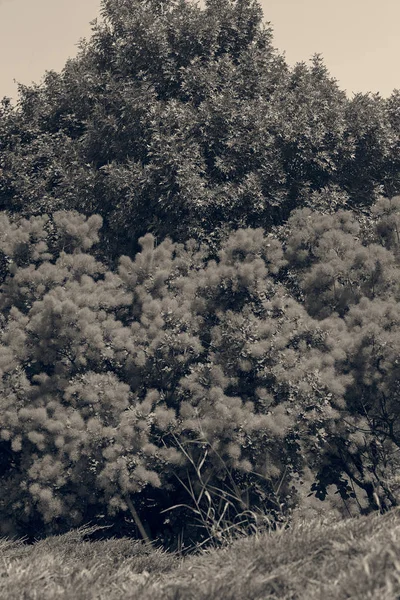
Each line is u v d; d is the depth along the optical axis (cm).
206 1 1579
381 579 378
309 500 952
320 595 380
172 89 1452
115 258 1372
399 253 1058
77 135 1652
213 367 930
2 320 1067
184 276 1102
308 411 928
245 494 916
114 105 1455
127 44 1462
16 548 675
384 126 1473
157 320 964
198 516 946
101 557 595
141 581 494
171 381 997
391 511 511
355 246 1045
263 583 416
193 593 421
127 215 1333
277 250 1051
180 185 1238
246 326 949
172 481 971
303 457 925
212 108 1327
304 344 961
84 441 891
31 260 1144
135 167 1332
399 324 948
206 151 1365
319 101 1456
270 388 955
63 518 965
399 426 997
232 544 541
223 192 1285
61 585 480
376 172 1530
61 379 972
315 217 1093
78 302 993
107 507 923
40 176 1529
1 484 992
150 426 909
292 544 467
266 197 1301
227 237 1249
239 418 876
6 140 1611
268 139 1336
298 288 1091
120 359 985
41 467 923
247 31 1585
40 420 919
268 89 1526
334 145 1426
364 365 940
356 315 955
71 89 1575
